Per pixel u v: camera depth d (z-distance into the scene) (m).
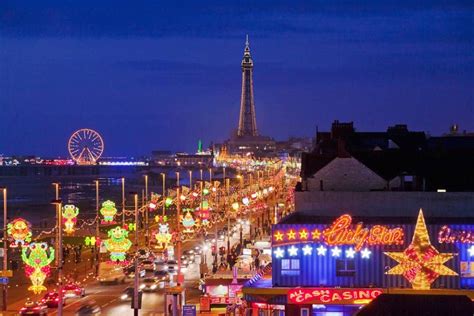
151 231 183.00
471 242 79.12
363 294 78.44
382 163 96.75
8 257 140.62
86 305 100.12
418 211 87.31
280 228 80.56
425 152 100.69
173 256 139.75
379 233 79.62
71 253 151.50
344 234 79.69
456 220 83.88
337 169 95.62
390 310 43.91
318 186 96.00
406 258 79.38
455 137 117.56
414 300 45.28
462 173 95.25
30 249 108.31
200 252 144.12
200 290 107.50
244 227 188.12
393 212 87.69
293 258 80.44
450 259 79.12
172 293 86.81
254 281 83.75
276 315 81.44
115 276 121.56
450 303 44.34
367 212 88.06
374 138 115.81
